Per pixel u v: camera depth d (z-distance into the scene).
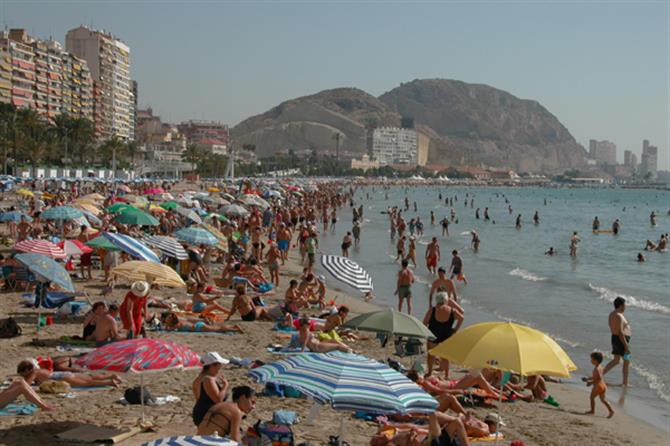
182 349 10.91
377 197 177.00
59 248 20.31
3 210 45.72
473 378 15.02
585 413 15.23
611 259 48.88
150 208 42.38
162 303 21.92
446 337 15.84
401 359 17.94
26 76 167.75
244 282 27.34
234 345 18.16
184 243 30.72
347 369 9.35
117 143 160.38
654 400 16.53
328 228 68.69
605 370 17.83
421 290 31.83
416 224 63.38
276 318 21.66
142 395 11.88
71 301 20.66
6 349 15.84
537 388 15.99
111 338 16.44
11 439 10.60
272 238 47.75
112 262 24.34
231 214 48.72
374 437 10.99
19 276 23.09
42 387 13.05
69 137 145.00
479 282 35.31
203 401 10.39
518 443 11.36
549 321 25.55
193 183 149.38
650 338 23.12
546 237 66.44
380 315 14.29
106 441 10.66
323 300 24.95
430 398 9.36
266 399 13.75
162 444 6.68
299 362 9.62
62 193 67.06
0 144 119.00
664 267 44.59
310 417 12.23
